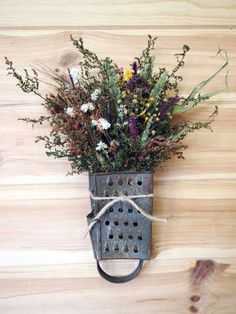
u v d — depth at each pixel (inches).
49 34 21.8
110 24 22.0
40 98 21.5
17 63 21.6
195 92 19.7
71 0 21.9
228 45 22.4
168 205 21.8
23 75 21.6
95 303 21.5
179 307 21.7
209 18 22.4
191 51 22.2
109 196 18.7
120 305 21.5
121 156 18.1
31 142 21.5
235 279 22.0
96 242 19.3
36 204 21.4
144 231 19.2
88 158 18.6
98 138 18.4
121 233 19.2
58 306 21.3
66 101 19.0
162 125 19.0
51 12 21.8
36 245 21.3
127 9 22.1
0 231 21.2
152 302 21.6
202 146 21.9
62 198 21.5
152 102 18.3
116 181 18.7
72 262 21.5
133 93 18.0
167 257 21.7
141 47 22.0
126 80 18.9
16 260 21.2
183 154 21.9
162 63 22.0
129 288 21.6
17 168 21.4
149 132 18.2
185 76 22.1
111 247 19.3
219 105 22.0
